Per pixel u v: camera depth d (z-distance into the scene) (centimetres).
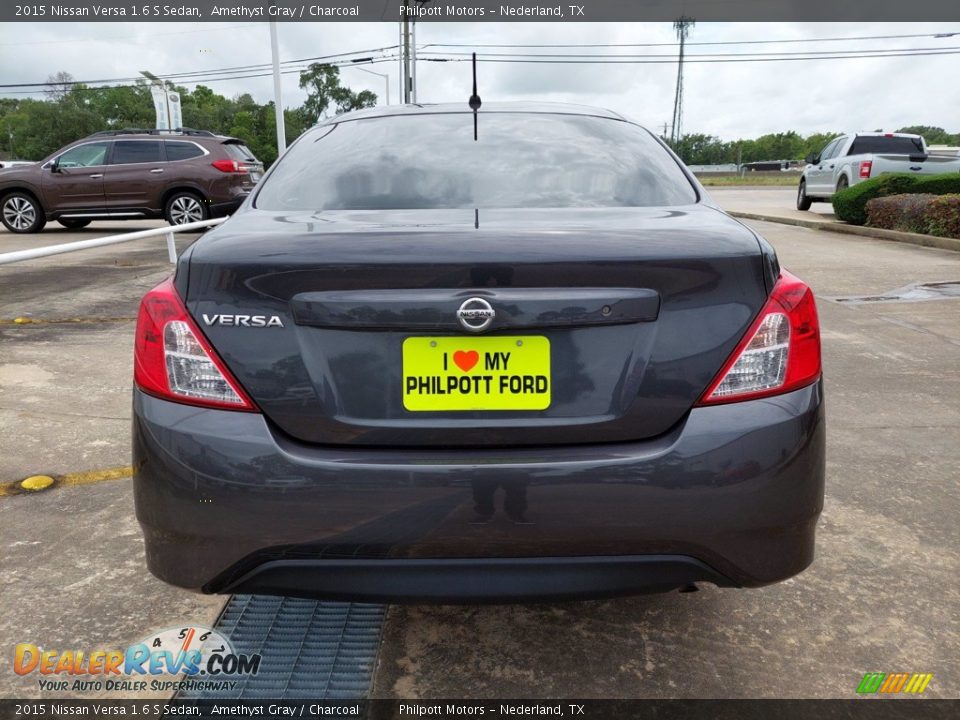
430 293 166
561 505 166
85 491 318
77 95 9138
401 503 166
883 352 544
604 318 168
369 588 172
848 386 464
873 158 1528
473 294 166
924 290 783
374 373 169
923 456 355
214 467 170
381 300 166
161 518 176
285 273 168
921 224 1244
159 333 176
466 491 166
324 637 224
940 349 552
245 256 171
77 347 555
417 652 218
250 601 241
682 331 171
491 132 252
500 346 168
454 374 169
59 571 256
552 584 171
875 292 777
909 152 1659
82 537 279
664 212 207
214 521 171
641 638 223
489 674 208
